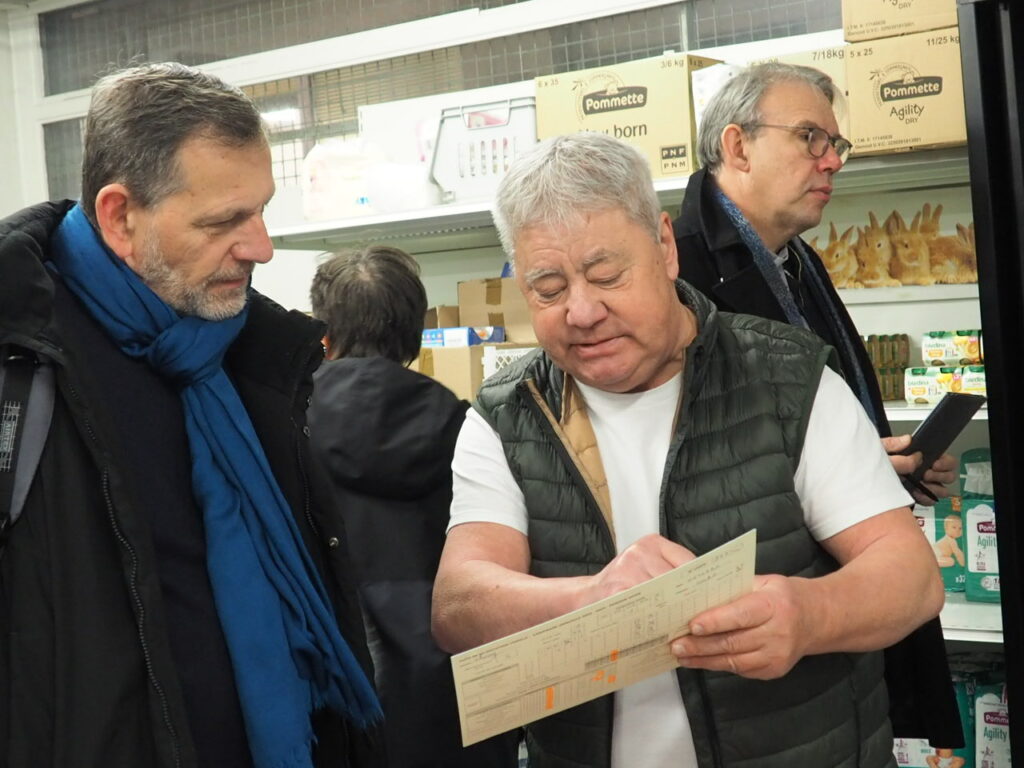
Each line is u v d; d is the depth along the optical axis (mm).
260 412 1444
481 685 1011
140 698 1174
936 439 1981
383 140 3215
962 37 1821
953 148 2480
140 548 1177
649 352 1269
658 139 2719
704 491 1294
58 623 1142
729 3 3338
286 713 1308
